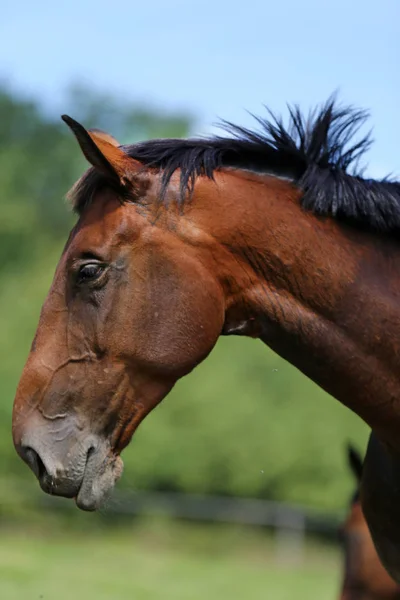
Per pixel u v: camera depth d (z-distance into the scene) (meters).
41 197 82.00
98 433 6.09
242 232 6.21
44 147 85.62
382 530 6.81
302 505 46.16
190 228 6.17
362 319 6.19
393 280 6.29
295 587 28.81
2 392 48.84
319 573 34.75
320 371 6.34
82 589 25.28
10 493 45.28
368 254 6.31
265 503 46.38
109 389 6.07
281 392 48.06
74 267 6.16
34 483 46.53
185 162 6.29
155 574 30.97
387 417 6.31
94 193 6.32
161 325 6.07
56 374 6.11
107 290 6.10
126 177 6.16
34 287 54.56
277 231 6.23
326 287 6.20
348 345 6.21
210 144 6.47
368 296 6.20
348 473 45.97
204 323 6.11
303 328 6.24
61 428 6.05
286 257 6.22
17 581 26.28
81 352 6.11
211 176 6.29
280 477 46.25
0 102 85.25
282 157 6.50
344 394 6.34
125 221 6.13
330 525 44.84
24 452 6.09
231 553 41.25
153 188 6.22
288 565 37.88
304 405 47.38
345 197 6.27
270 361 48.94
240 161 6.50
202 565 35.50
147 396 6.15
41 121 86.38
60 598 22.84
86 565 32.59
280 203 6.32
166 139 6.55
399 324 6.19
